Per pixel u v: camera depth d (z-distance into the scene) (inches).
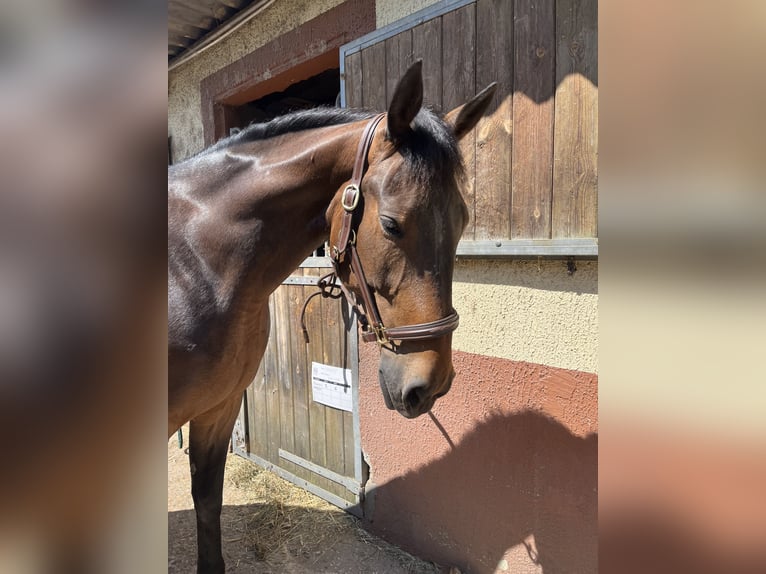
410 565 68.6
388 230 36.4
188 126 120.0
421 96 35.8
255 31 93.7
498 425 58.7
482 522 61.6
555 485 54.0
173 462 103.7
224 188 45.4
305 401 87.4
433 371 37.0
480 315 59.7
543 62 49.1
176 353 42.6
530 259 53.7
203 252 44.1
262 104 125.7
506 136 53.1
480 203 56.3
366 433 76.0
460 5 55.3
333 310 79.0
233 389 50.9
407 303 36.6
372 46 66.1
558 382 52.6
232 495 89.2
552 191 49.6
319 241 46.8
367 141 39.4
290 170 43.6
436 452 66.1
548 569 55.4
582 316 50.2
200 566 61.4
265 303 51.4
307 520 80.1
